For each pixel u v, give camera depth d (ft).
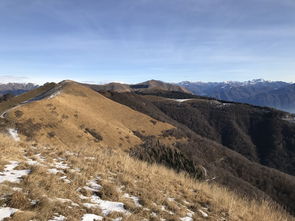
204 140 371.15
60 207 19.38
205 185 37.45
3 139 39.99
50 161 31.42
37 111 260.83
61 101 314.76
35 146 42.01
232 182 166.50
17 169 25.99
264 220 29.78
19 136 202.08
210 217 25.72
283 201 249.14
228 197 34.12
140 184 29.96
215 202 30.68
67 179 25.96
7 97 404.57
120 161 37.96
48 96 347.97
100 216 20.01
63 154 36.58
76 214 19.07
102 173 30.40
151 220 21.62
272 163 586.04
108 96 596.70
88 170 30.17
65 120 267.80
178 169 46.11
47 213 17.81
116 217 20.42
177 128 389.19
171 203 26.11
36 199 19.65
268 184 277.03
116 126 318.65
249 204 35.42
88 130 271.28
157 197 26.84
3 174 23.97
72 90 390.21
